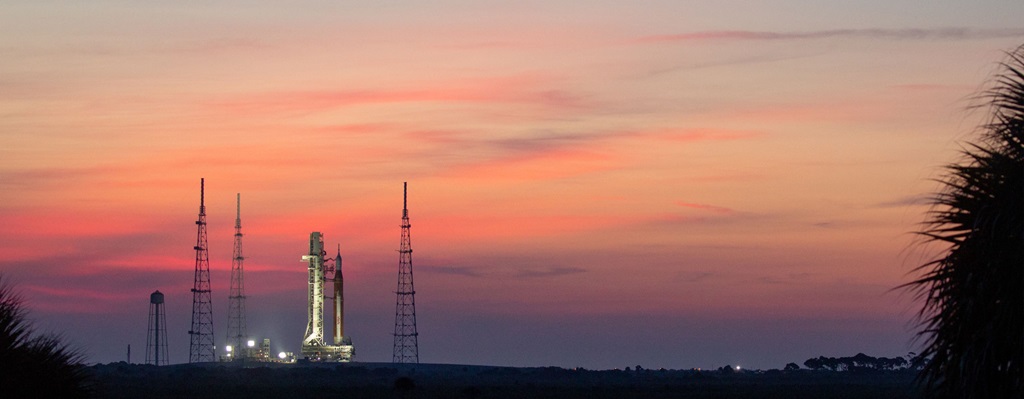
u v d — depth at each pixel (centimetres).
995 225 2861
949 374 3028
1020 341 2814
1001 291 2862
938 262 3055
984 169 2969
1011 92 3000
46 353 5412
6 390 5038
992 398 2883
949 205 3041
